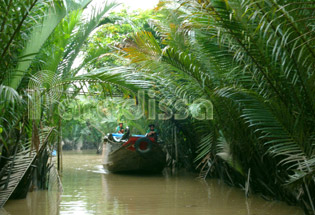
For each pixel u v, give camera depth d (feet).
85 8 30.04
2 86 18.19
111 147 47.39
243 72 20.34
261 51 19.02
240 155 27.45
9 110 22.16
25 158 23.84
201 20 20.51
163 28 27.76
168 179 38.34
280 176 23.59
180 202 24.71
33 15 22.68
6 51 19.48
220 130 27.45
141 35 26.27
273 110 19.47
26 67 21.86
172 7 25.67
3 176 22.93
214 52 22.94
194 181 36.22
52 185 31.63
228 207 22.85
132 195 27.78
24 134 24.17
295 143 19.22
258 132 24.00
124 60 30.25
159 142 48.01
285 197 23.38
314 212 19.63
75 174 43.32
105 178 39.32
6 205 23.66
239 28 18.49
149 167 43.83
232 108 24.75
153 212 21.58
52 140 29.12
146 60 25.86
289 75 19.04
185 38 26.55
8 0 18.94
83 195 27.73
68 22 27.30
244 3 17.60
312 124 19.40
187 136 43.96
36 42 22.07
